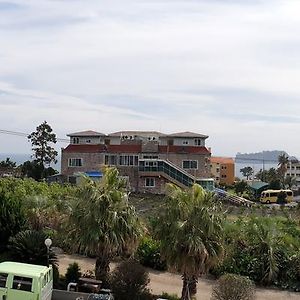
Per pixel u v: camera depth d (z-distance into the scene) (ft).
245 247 84.38
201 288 76.38
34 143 285.64
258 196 263.08
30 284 55.06
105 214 66.28
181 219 62.64
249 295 57.77
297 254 82.12
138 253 85.81
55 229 92.79
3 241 76.38
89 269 80.59
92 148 233.96
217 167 365.61
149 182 220.23
